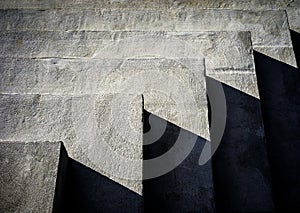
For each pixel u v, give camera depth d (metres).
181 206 2.26
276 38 3.23
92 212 2.01
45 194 1.75
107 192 2.05
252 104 2.75
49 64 2.68
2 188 1.76
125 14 3.44
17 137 2.21
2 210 1.72
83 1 3.79
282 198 2.62
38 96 2.32
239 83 2.83
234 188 2.50
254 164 2.57
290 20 3.58
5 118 2.26
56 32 3.10
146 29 3.37
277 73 3.06
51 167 1.82
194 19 3.37
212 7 3.73
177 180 2.32
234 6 3.72
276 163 2.73
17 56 3.01
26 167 1.81
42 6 3.76
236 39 3.00
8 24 3.34
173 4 3.75
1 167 1.80
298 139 2.80
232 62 2.91
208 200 2.27
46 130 2.23
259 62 3.12
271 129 2.83
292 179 2.68
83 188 2.06
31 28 3.34
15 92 2.59
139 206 2.02
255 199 2.47
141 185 2.05
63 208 1.96
